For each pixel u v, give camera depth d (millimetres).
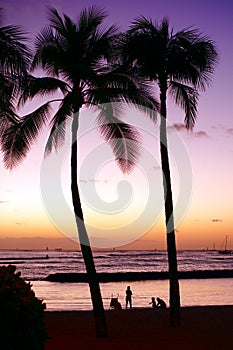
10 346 9211
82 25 21609
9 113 18594
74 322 24672
